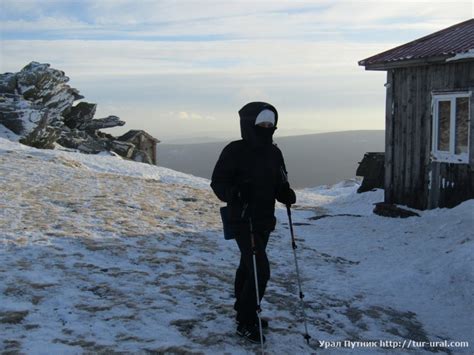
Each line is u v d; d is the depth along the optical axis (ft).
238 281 15.14
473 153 33.24
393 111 39.55
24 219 27.55
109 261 21.44
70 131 109.19
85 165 66.28
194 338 14.51
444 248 27.30
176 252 24.08
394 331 17.48
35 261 20.13
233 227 13.99
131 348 13.38
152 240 26.25
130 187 46.80
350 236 33.32
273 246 28.73
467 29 39.68
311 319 17.44
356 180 89.61
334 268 25.20
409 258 26.73
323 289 21.21
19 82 102.73
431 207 36.60
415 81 37.65
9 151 61.05
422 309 20.08
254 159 13.98
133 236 26.55
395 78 39.27
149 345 13.64
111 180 49.98
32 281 17.65
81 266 19.99
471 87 33.24
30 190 37.60
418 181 37.70
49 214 29.60
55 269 19.34
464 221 31.04
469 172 33.86
